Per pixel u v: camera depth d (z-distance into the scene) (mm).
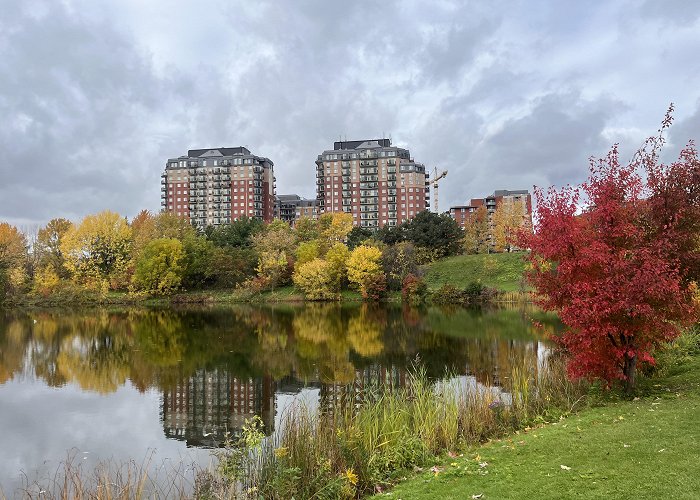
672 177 13789
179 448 16469
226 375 26797
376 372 26422
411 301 72750
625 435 10500
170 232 98375
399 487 9742
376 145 163750
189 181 166750
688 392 13844
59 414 20375
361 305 71438
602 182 14539
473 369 26047
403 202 156250
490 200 180000
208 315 59875
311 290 79375
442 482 9492
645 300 13297
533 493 8125
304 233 105312
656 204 13789
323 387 23594
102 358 32031
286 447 11016
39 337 41656
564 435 11289
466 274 83375
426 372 25516
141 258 82688
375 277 76938
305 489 9859
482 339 36344
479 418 13789
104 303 79625
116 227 86250
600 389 15281
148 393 23484
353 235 105250
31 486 13445
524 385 15531
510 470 9500
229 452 12703
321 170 161375
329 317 55406
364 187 157625
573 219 14453
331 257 83438
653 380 15766
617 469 8672
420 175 157625
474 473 9672
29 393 23672
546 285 14930
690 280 14070
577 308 13695
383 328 44406
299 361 30078
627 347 13867
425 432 12711
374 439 12055
